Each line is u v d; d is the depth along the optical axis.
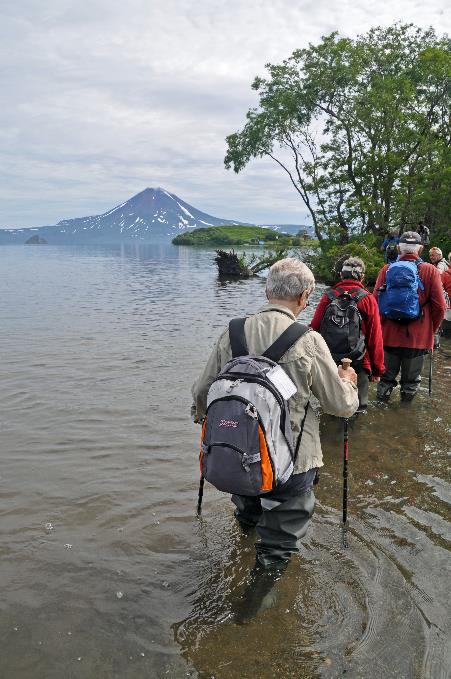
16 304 19.47
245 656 2.72
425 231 11.54
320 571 3.43
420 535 3.86
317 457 3.14
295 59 37.25
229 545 3.76
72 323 14.74
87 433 6.04
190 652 2.75
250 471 2.71
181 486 4.68
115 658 2.70
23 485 4.68
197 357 10.23
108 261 63.38
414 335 6.87
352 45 35.41
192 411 3.47
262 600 3.12
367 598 3.17
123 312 17.23
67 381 8.39
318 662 2.68
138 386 8.09
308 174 36.50
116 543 3.77
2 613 3.02
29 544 3.74
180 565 3.51
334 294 6.00
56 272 41.72
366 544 3.74
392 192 34.53
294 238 45.69
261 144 39.22
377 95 33.12
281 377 2.86
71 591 3.23
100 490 4.59
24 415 6.69
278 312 3.16
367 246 31.61
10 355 10.39
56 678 2.56
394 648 2.77
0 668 2.61
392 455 5.35
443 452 5.42
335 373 3.03
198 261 61.81
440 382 8.21
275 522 3.23
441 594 3.20
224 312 17.30
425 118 34.09
